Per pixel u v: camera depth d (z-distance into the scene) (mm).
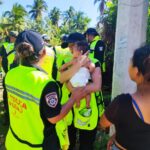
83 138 3799
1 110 7164
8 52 6008
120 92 4422
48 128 2414
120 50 4449
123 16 4371
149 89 2102
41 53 2471
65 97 3619
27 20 51969
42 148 2406
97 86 3475
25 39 2416
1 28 47219
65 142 2645
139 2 4230
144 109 2072
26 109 2385
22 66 2492
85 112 3609
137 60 2109
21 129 2445
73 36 3494
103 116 2260
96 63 3561
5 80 2574
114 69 4637
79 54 3480
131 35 4250
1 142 5449
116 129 2205
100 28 9500
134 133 2086
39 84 2334
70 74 3453
